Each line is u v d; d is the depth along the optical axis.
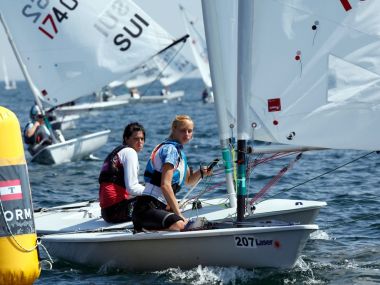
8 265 19.86
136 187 25.70
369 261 24.14
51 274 23.61
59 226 26.53
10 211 19.95
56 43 46.75
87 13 46.28
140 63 46.44
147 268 23.47
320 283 21.72
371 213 31.53
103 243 23.62
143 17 46.19
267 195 36.47
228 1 25.53
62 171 47.72
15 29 46.97
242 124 22.91
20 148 20.39
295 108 22.55
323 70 22.38
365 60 22.16
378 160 47.53
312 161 48.06
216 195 35.81
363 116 22.28
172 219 22.88
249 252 22.44
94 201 31.08
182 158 23.27
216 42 25.70
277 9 22.39
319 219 30.72
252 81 22.73
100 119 106.06
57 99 47.81
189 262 23.05
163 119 101.38
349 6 22.06
